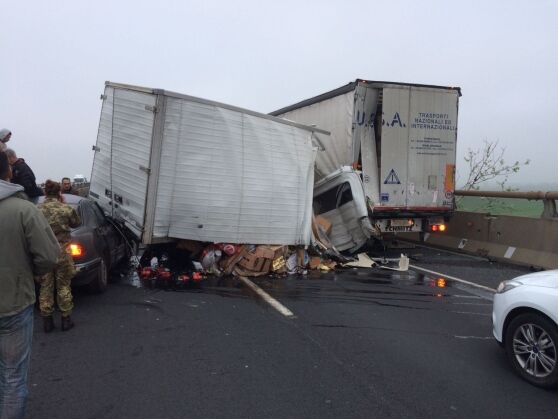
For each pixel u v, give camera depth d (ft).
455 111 34.94
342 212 33.45
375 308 21.74
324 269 30.40
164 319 19.47
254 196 27.61
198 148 25.81
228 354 15.80
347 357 15.76
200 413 11.96
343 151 34.40
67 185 34.09
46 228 10.11
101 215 26.48
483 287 26.40
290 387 13.47
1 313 9.59
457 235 39.52
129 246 29.25
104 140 28.81
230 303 22.06
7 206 9.71
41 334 17.56
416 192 34.32
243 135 26.89
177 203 25.75
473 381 14.15
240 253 27.96
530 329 14.19
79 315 19.92
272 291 24.52
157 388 13.29
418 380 14.14
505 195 35.81
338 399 12.84
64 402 12.44
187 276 26.84
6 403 9.84
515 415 12.21
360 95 33.12
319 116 37.96
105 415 11.81
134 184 25.96
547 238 31.73
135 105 25.96
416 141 34.09
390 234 36.42
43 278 17.54
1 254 9.58
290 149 28.78
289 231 29.07
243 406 12.35
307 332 18.19
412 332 18.45
